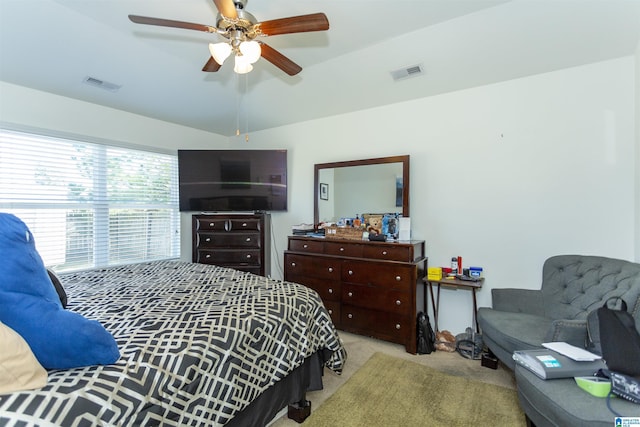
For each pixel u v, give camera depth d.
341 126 3.73
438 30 2.40
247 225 3.86
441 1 2.10
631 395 1.23
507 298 2.46
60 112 3.07
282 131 4.25
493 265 2.81
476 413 1.85
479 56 2.56
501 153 2.77
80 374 0.96
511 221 2.73
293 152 4.15
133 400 0.98
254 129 4.43
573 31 2.20
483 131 2.85
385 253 2.89
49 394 0.85
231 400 1.30
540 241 2.62
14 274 0.92
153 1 2.11
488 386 2.14
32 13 2.22
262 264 3.89
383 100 3.32
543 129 2.59
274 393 1.60
